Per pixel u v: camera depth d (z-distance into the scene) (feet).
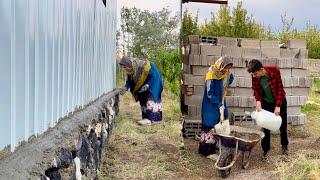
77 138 10.20
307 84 30.04
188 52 28.02
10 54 6.58
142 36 77.00
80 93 14.26
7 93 6.50
